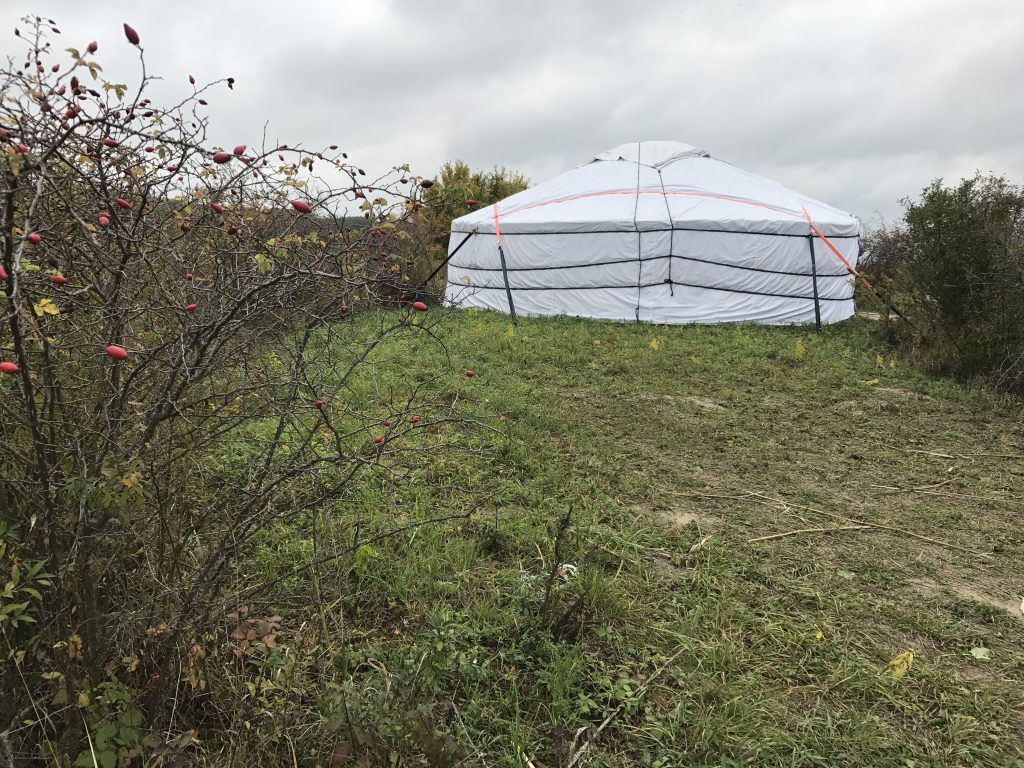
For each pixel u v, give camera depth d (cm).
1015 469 499
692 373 790
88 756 166
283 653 241
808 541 373
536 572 317
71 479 160
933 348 847
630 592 307
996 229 778
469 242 1325
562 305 1224
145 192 159
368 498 367
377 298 216
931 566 349
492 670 246
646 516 395
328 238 201
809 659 266
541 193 1343
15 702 178
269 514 202
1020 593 328
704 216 1164
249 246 183
